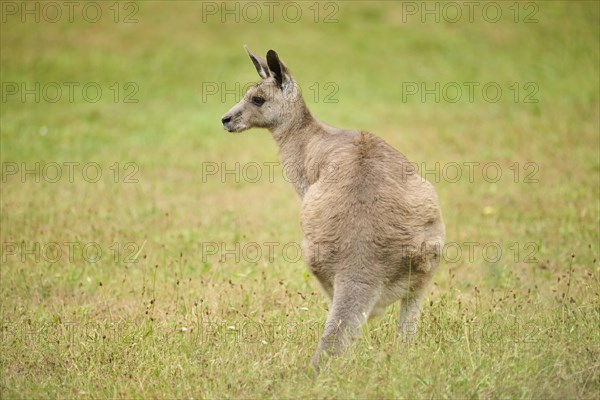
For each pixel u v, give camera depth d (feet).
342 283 59.11
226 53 203.82
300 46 207.10
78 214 110.01
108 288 84.89
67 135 157.38
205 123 166.09
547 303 73.15
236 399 54.24
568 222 102.37
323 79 190.19
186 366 60.80
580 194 113.19
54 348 65.98
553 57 197.67
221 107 177.58
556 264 89.35
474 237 100.27
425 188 63.00
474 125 156.46
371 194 60.85
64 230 103.45
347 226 60.03
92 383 59.31
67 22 218.79
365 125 159.84
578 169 125.59
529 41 206.39
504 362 56.34
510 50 203.00
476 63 197.26
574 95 174.40
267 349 62.54
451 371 56.13
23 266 91.71
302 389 53.98
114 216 110.32
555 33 208.95
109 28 217.15
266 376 57.06
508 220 106.22
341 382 53.72
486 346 60.34
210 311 75.77
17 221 106.73
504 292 79.77
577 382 54.70
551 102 170.09
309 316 71.77
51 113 172.04
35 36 211.00
